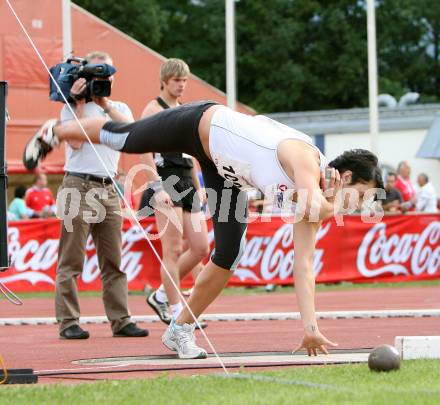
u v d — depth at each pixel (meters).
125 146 13.21
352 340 16.12
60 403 9.22
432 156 56.75
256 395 9.44
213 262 13.09
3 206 11.01
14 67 41.84
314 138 59.06
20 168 41.81
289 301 27.47
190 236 18.02
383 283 33.62
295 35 94.44
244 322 20.64
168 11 95.56
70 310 17.14
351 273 33.25
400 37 101.44
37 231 30.50
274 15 94.44
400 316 21.55
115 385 10.24
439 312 21.66
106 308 17.47
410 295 29.38
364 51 95.38
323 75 95.88
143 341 16.53
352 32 95.56
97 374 11.90
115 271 17.45
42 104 42.50
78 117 15.34
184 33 95.50
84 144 16.78
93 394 9.66
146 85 43.47
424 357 12.29
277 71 93.31
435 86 103.62
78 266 17.23
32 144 14.02
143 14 86.19
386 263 33.62
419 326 18.92
